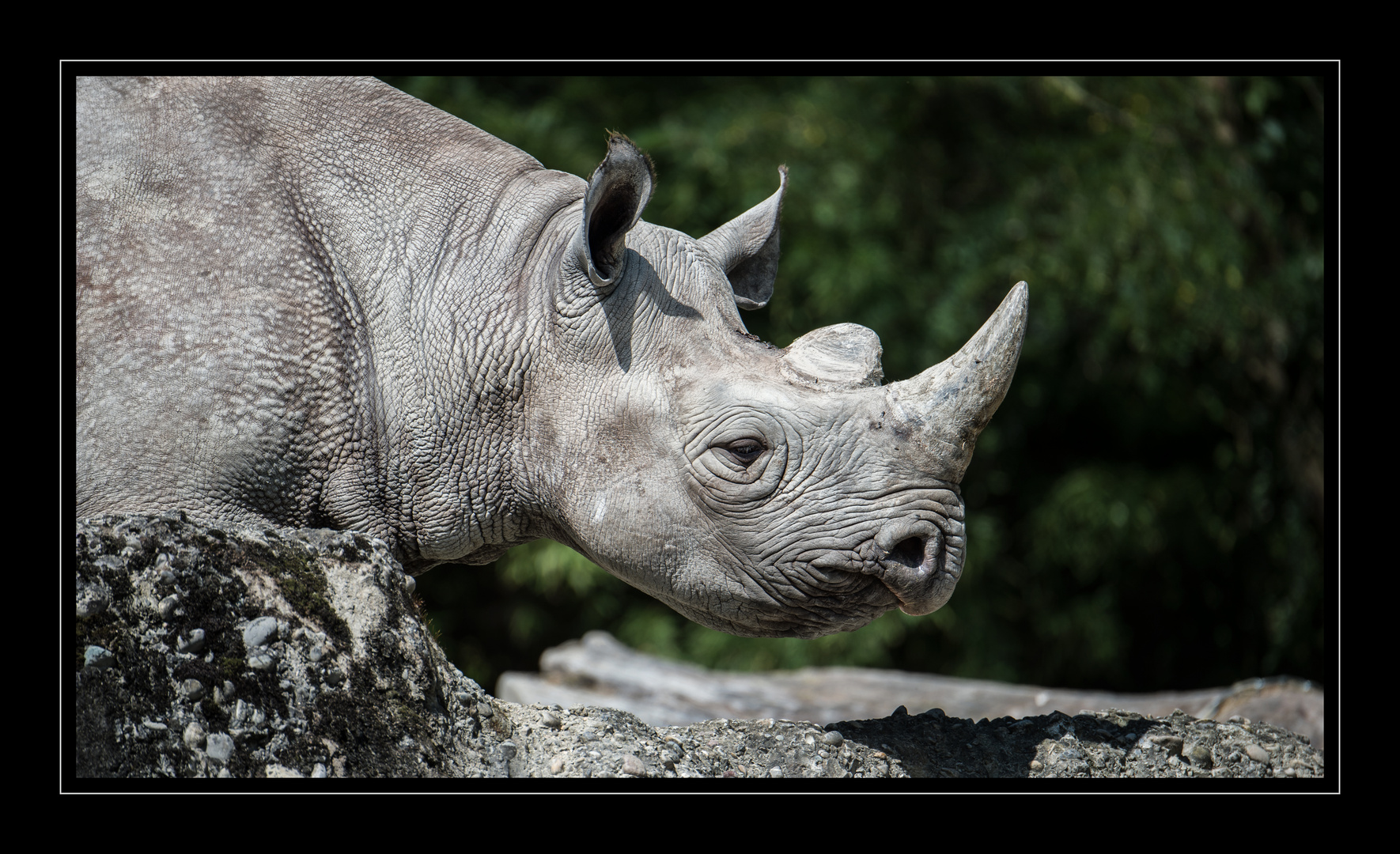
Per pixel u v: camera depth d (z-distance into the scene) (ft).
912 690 80.07
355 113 40.42
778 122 115.03
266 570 31.76
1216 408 123.24
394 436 38.34
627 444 36.63
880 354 36.32
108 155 36.63
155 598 29.76
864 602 35.81
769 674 85.20
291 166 38.68
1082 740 38.19
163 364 35.50
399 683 32.17
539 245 39.04
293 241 37.52
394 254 38.68
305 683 30.66
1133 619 136.26
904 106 121.70
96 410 35.14
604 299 37.14
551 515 38.52
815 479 34.81
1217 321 108.27
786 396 35.19
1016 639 123.75
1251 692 62.85
